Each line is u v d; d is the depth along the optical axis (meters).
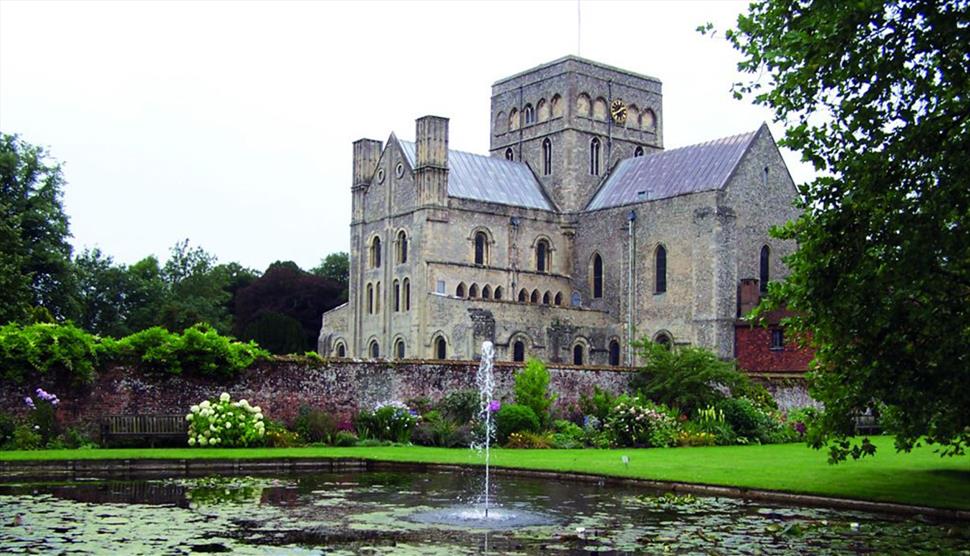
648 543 19.19
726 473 29.91
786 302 24.70
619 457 36.22
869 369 23.34
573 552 18.28
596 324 83.38
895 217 22.08
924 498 24.38
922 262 21.30
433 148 83.12
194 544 18.47
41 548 17.86
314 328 117.25
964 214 22.09
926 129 21.86
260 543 18.70
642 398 47.31
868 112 22.61
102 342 39.44
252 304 117.69
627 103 96.81
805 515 22.88
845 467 31.72
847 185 22.97
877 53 22.25
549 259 90.62
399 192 86.00
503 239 87.25
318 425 40.97
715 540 19.53
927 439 24.16
